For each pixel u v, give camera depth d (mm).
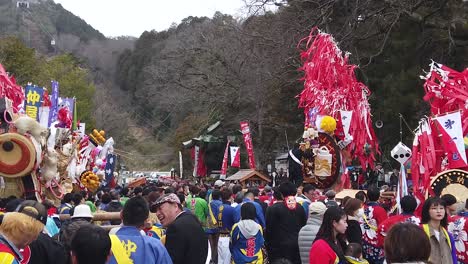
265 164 41750
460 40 27891
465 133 12703
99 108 69438
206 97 44500
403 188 12484
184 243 6273
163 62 54438
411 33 28984
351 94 15859
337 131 15234
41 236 5344
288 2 31109
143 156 80500
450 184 10898
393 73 29422
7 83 17219
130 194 18547
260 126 39656
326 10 28484
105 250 4516
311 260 6539
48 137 14773
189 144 40844
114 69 103312
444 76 13391
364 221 9570
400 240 4223
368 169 20656
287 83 33688
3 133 13688
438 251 7039
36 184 13695
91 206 13047
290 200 9812
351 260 6734
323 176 14219
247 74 39688
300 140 16656
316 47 16562
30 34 104500
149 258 5082
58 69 58062
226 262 12469
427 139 12320
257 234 9898
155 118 86625
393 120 29109
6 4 110312
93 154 24891
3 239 4473
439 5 28234
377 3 28062
